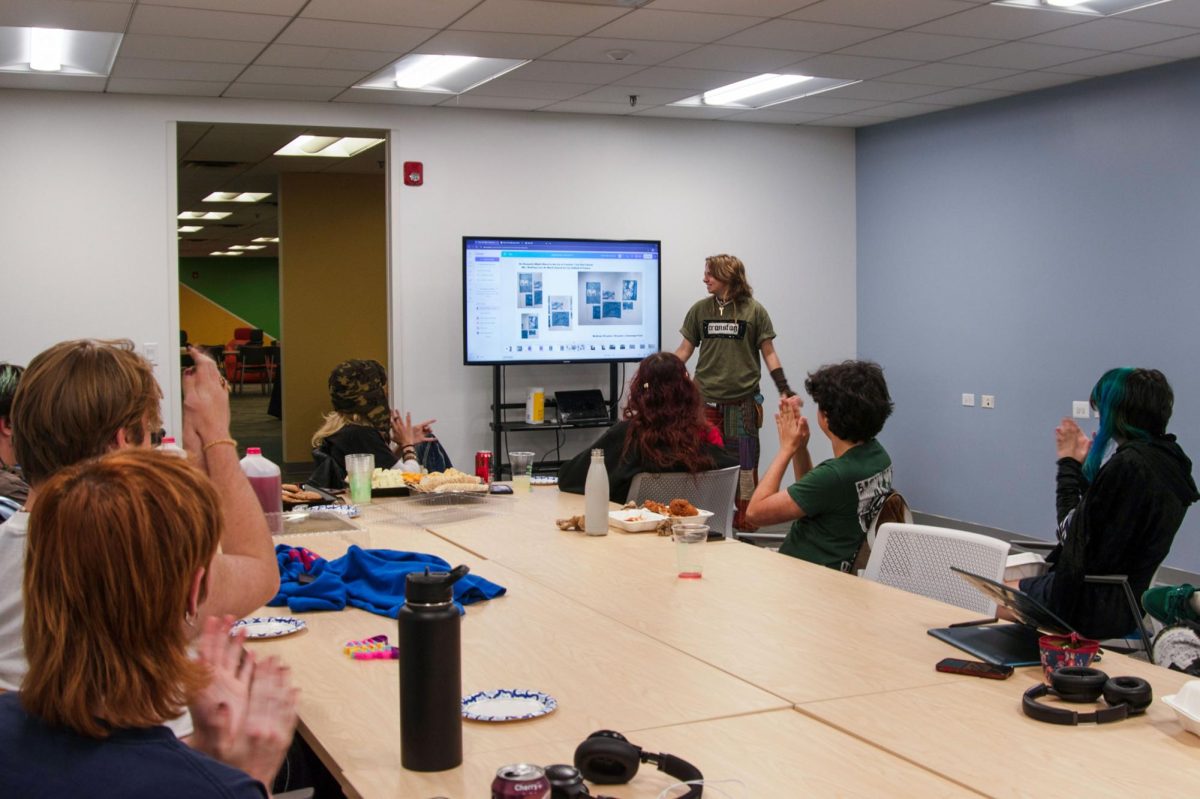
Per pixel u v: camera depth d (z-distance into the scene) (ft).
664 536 10.92
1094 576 10.05
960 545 9.29
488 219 23.95
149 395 5.48
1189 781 5.02
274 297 76.43
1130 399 10.43
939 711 5.94
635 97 22.59
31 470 5.26
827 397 10.35
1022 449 23.24
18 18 16.03
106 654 3.29
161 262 21.71
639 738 5.55
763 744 5.48
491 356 23.44
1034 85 21.86
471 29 16.97
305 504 12.39
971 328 24.31
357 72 19.75
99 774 3.27
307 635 7.48
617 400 24.64
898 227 26.16
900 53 19.03
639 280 24.49
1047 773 5.11
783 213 26.58
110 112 21.26
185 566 3.40
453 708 5.14
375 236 32.78
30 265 20.92
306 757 7.83
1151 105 20.17
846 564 10.36
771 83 21.86
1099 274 21.33
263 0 15.25
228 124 22.43
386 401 14.97
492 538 10.82
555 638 7.32
